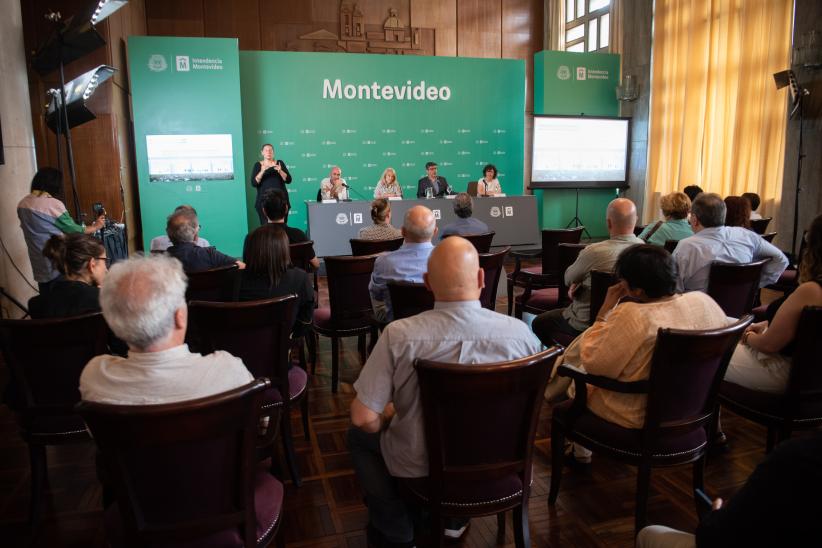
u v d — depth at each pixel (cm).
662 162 844
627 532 203
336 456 262
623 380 180
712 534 89
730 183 714
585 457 244
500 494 156
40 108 662
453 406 144
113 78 705
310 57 885
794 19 601
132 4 830
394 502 170
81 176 681
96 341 197
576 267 289
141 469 123
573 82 929
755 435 274
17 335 191
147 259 131
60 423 205
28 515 221
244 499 133
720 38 725
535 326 324
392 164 937
